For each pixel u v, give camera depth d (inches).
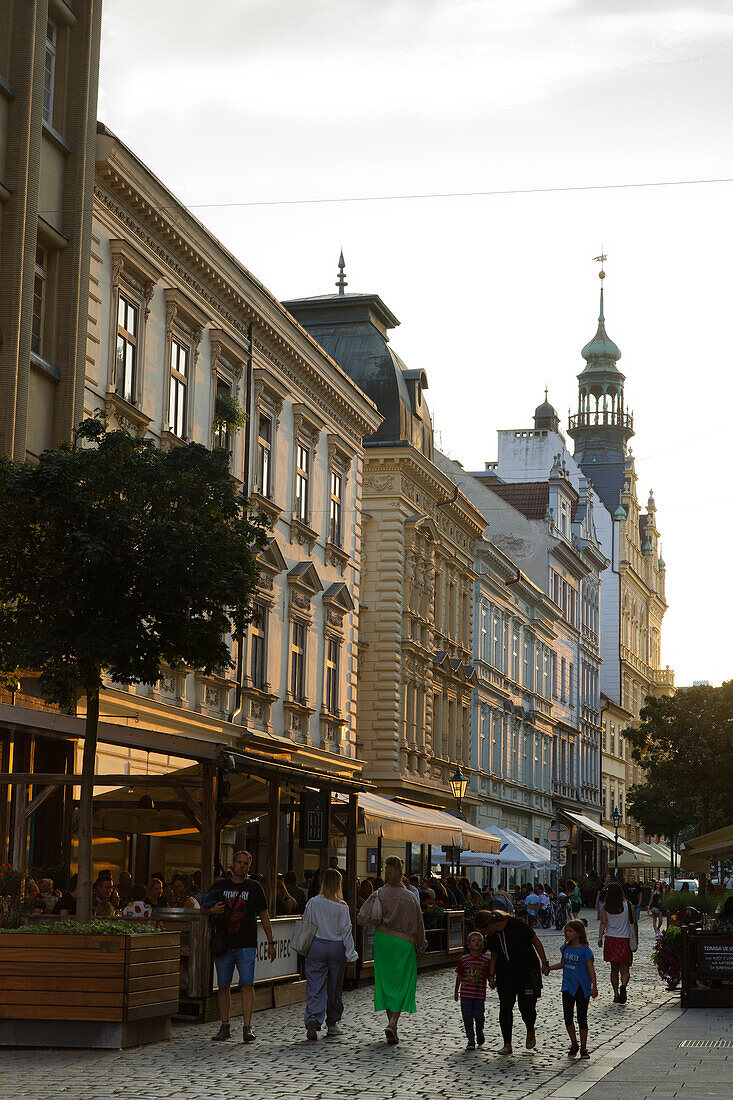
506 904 1081.4
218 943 600.1
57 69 1015.0
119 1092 446.0
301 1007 754.8
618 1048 606.2
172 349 1182.9
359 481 1715.1
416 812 1131.3
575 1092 469.4
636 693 4200.3
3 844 871.1
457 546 2191.2
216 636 634.8
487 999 880.9
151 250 1138.7
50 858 949.2
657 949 970.7
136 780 658.2
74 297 988.6
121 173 1058.1
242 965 595.8
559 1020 740.0
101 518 595.8
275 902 767.7
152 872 1136.8
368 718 1859.0
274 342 1413.6
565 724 3058.6
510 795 2571.4
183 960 658.2
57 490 597.9
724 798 2183.8
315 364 1515.7
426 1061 551.8
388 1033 602.9
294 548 1476.4
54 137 984.3
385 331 2033.7
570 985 580.7
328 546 1579.7
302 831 874.8
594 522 3959.2
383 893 617.3
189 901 702.5
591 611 3521.2
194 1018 652.7
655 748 2191.2
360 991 880.9
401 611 1887.3
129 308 1106.1
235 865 608.1
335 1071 512.7
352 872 914.1
